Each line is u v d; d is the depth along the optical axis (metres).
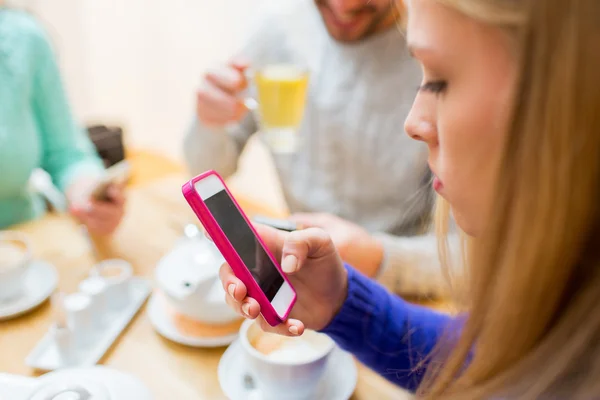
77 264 0.74
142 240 0.81
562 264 0.27
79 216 0.83
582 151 0.24
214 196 0.41
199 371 0.54
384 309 0.54
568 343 0.27
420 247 0.70
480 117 0.29
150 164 1.44
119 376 0.45
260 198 1.56
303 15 0.99
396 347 0.54
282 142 0.84
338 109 0.94
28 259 0.65
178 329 0.60
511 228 0.28
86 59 1.72
